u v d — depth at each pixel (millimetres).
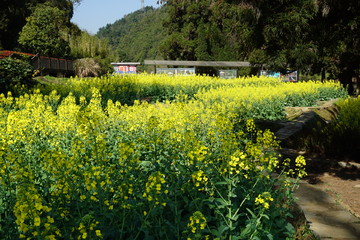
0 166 3430
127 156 3641
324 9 8484
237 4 8867
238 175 4078
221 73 28812
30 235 2822
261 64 11781
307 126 12078
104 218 3107
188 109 10578
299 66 9742
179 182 3830
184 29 48281
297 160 4219
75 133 6273
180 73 26188
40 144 5418
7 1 37906
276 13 8836
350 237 3836
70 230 3055
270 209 3582
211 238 3258
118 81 16234
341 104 15312
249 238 3127
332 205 4863
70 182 3266
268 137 5172
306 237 3971
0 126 6152
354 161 7664
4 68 13180
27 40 28406
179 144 5492
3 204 3365
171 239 3117
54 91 10508
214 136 5523
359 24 9172
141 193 3570
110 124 7094
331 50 10461
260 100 15031
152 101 17000
